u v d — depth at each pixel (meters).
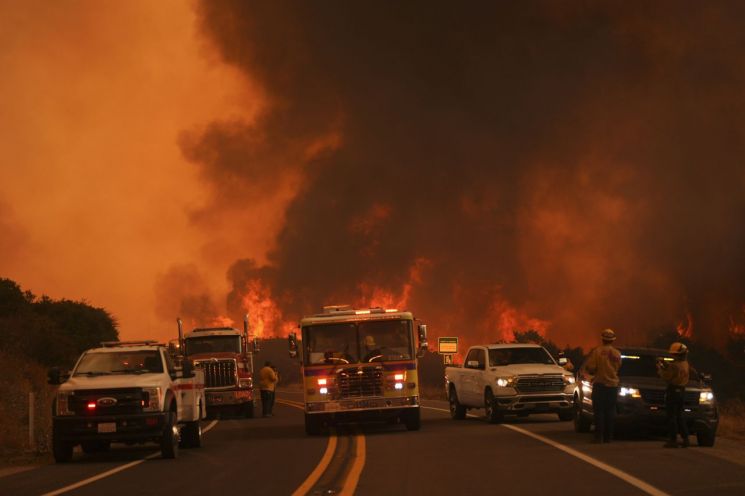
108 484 14.30
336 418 22.28
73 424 18.09
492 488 11.92
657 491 11.20
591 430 20.62
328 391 22.22
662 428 17.66
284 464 16.06
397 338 22.52
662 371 16.75
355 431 23.16
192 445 20.84
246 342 35.75
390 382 22.17
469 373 24.84
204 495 12.46
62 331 50.69
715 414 16.97
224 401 33.16
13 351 41.38
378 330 22.56
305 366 22.45
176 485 13.77
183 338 34.72
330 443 19.97
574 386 21.55
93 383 18.31
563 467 13.82
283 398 48.25
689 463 14.06
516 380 22.84
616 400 17.56
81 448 22.39
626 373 18.59
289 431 24.78
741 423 21.55
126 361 19.48
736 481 12.00
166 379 18.94
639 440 18.17
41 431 24.89
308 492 12.27
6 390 31.69
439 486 12.29
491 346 24.66
